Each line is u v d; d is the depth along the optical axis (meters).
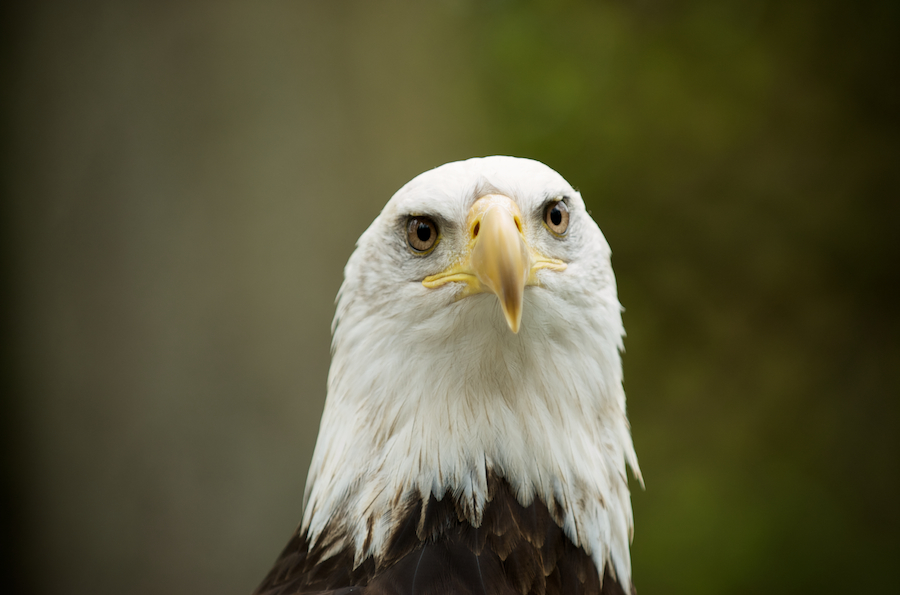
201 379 10.30
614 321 5.54
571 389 5.23
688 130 16.28
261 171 10.63
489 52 16.36
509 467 5.06
